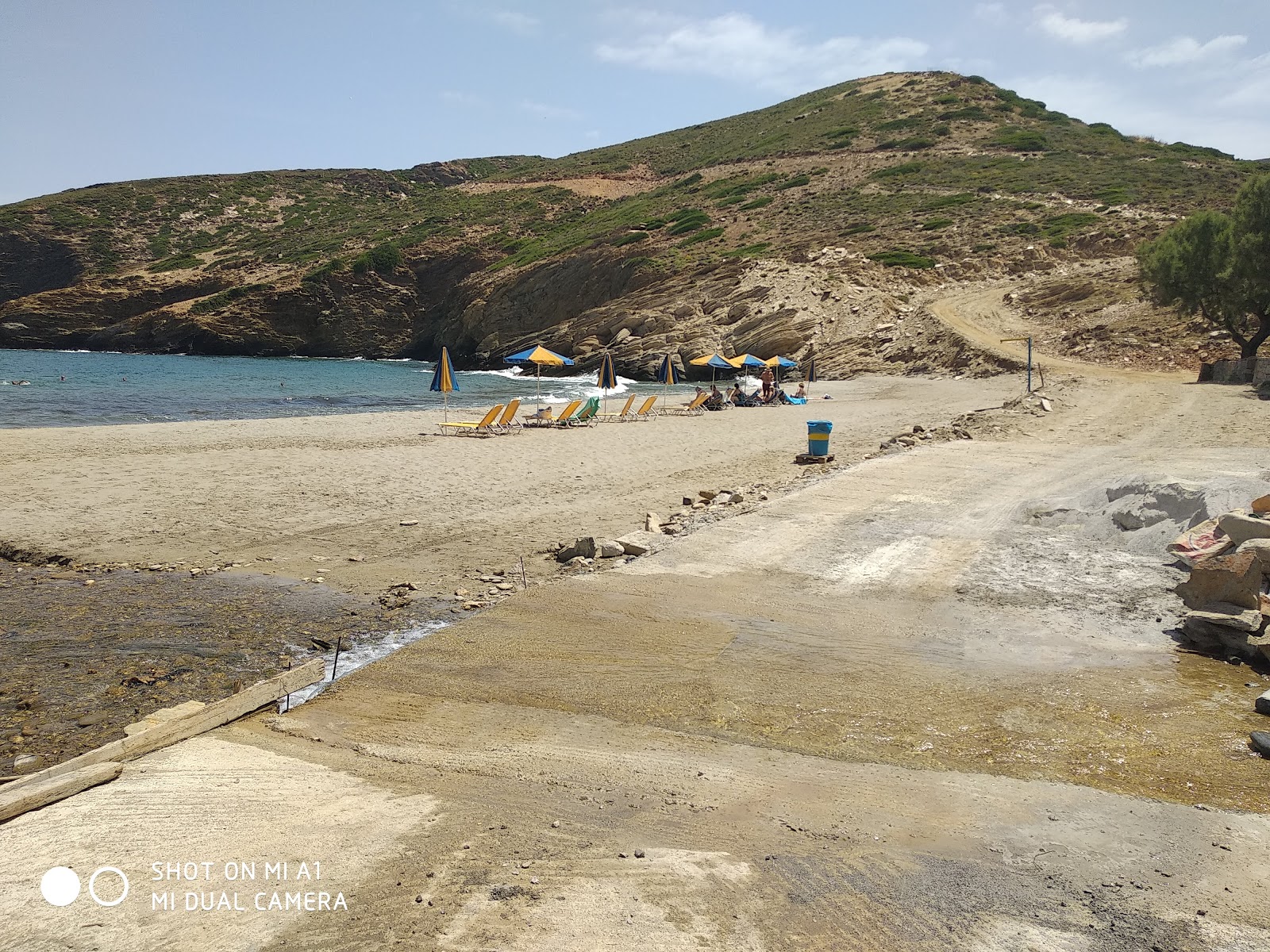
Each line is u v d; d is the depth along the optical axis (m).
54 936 3.49
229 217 120.00
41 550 11.05
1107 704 6.30
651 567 9.86
